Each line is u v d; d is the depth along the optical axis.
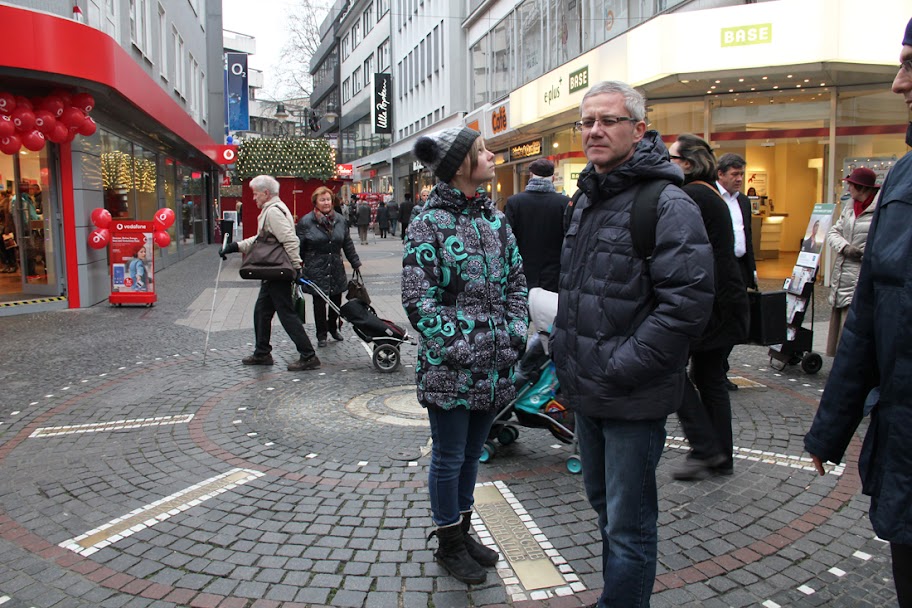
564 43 18.44
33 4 9.83
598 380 2.48
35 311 11.04
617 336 2.47
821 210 6.79
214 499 4.05
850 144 13.14
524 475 4.38
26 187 11.27
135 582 3.16
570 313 2.61
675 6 13.34
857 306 2.15
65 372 7.13
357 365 7.46
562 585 3.12
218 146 26.05
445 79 30.09
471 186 3.06
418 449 4.83
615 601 2.52
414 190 37.97
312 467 4.53
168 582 3.16
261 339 7.41
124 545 3.51
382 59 44.16
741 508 3.85
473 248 3.02
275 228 6.91
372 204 39.81
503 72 23.92
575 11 17.66
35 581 3.17
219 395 6.27
